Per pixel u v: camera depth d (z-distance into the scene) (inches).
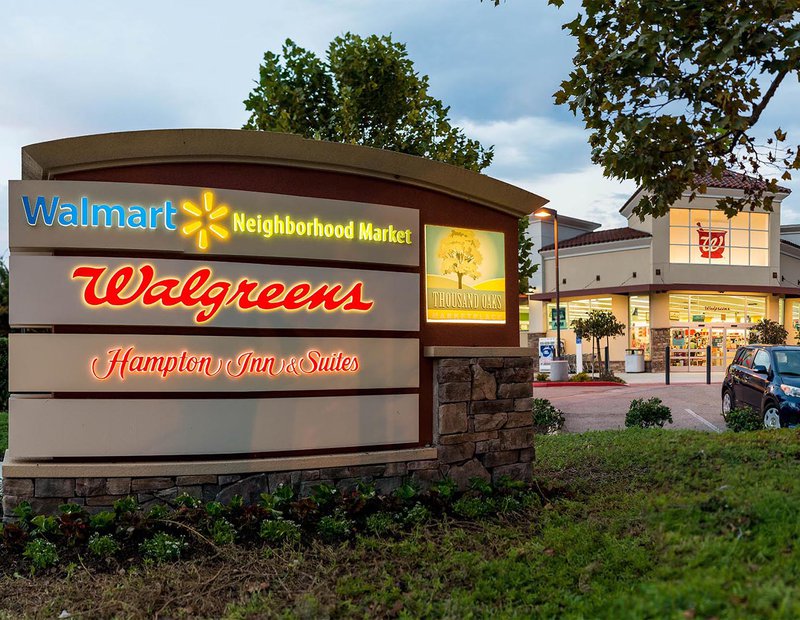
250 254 272.4
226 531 237.6
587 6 319.6
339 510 255.6
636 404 545.3
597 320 1221.7
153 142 261.7
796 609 142.5
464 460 302.0
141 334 264.2
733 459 329.1
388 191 298.2
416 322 298.5
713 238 1363.2
